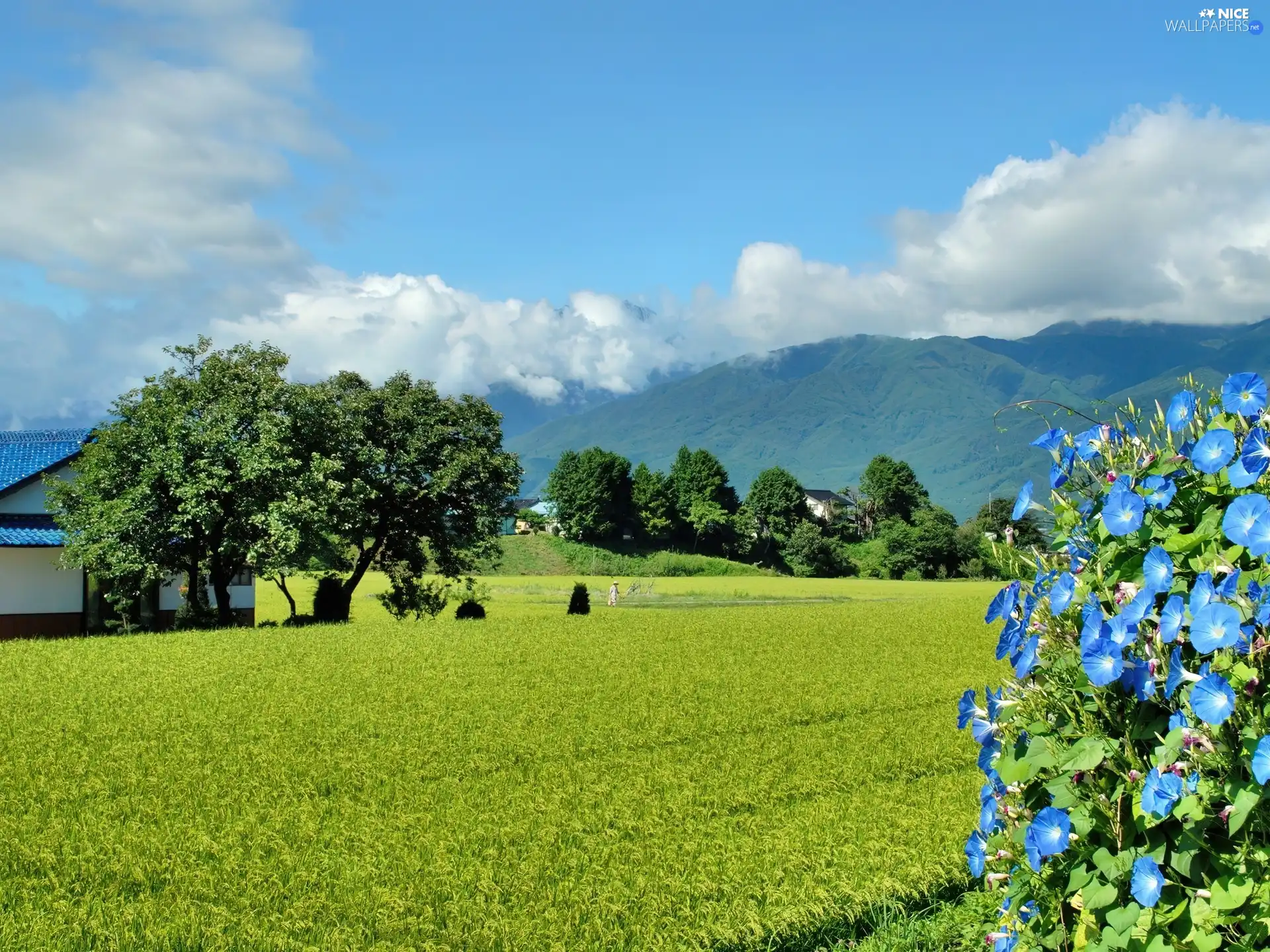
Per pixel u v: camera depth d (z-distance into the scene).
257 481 33.59
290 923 8.01
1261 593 3.02
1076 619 3.51
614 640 33.16
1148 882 3.04
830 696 21.44
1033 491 3.99
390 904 8.41
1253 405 3.36
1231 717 2.96
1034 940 3.69
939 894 8.65
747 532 123.56
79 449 36.62
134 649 28.17
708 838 10.40
